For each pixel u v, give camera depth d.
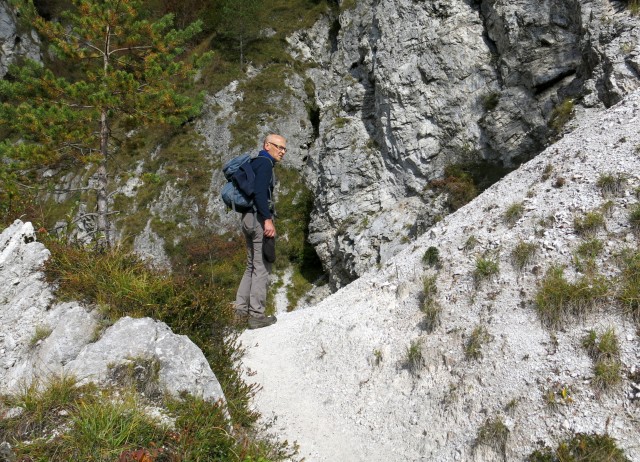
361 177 20.42
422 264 7.22
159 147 28.05
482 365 5.14
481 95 17.61
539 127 15.27
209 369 4.85
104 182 15.14
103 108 14.44
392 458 4.90
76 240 6.91
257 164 6.90
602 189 6.22
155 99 14.75
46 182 15.81
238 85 28.91
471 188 16.58
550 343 4.93
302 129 27.05
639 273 4.97
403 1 20.41
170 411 4.27
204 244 23.66
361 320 6.90
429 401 5.21
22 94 14.37
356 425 5.43
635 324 4.66
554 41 15.44
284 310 21.20
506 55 16.72
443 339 5.71
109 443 3.65
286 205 24.91
